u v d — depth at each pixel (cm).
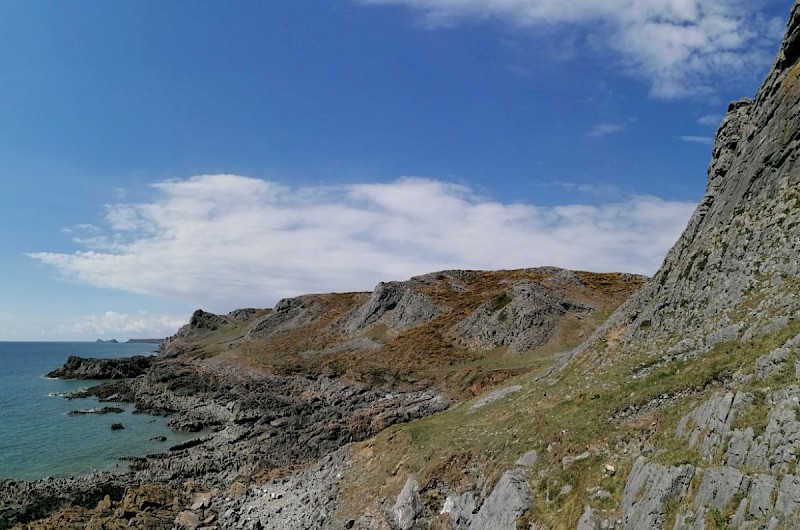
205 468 4831
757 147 3206
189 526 3409
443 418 4138
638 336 3309
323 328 12194
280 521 3406
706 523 1550
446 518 2711
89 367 13275
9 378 13250
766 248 2695
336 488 3569
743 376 1961
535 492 2339
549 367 4309
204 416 7512
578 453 2370
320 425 5997
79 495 4091
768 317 2267
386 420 5500
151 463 5075
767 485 1445
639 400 2450
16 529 3391
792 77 3069
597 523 1956
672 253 3688
